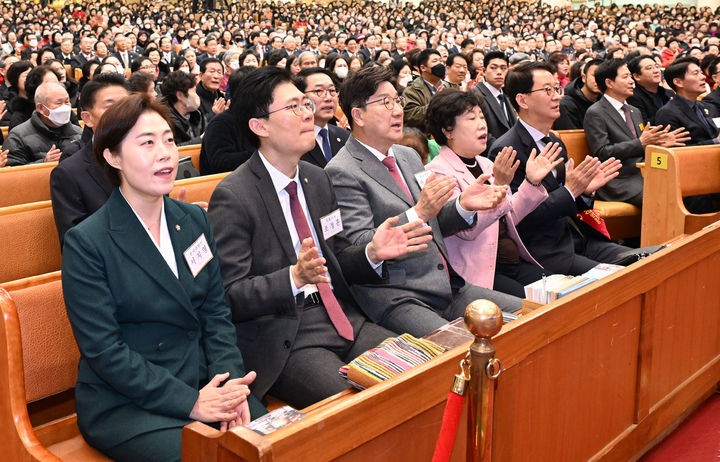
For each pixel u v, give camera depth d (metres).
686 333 2.59
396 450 1.45
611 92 4.93
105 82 3.24
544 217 3.23
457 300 2.81
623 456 2.29
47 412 2.41
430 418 1.53
